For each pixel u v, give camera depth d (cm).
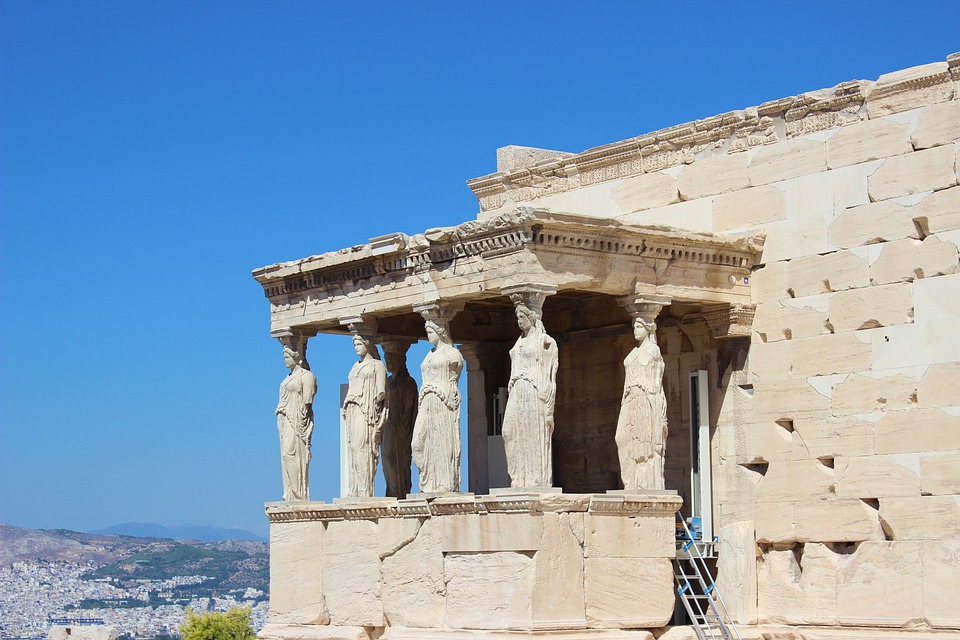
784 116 2466
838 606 2323
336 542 2530
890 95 2327
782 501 2411
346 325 2556
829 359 2367
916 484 2244
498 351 2880
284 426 2652
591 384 2738
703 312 2505
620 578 2255
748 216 2497
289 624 2597
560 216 2233
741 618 2419
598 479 2714
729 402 2492
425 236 2373
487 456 2852
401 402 2709
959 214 2228
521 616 2175
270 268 2664
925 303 2258
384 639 2384
